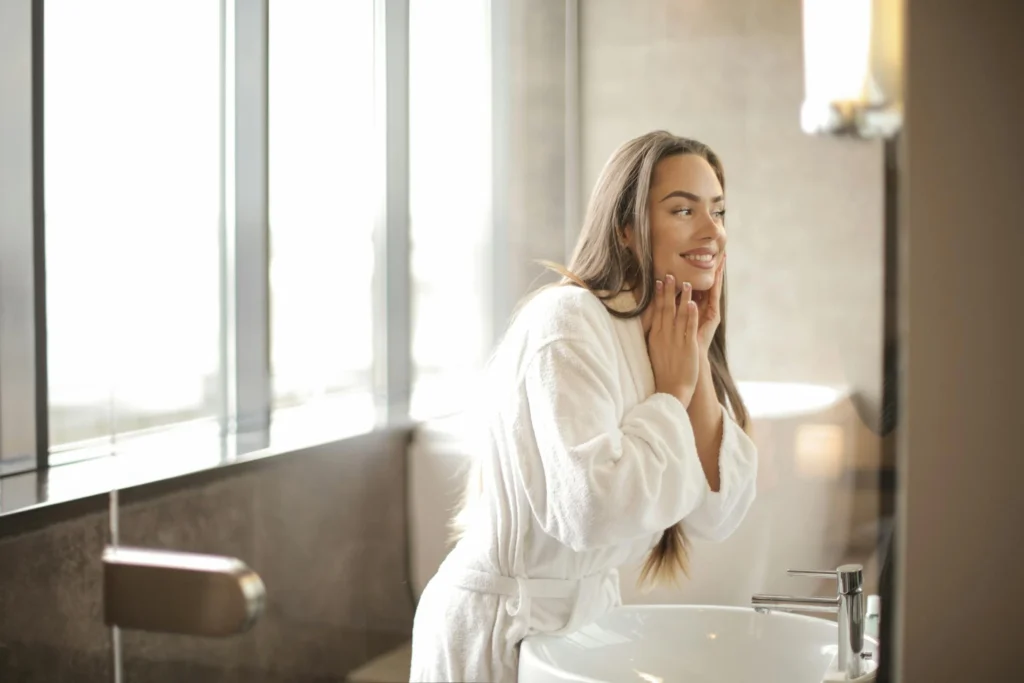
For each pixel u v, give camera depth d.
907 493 0.57
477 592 0.73
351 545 0.81
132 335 1.02
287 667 0.85
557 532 0.69
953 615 0.56
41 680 0.91
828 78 0.60
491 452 0.73
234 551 0.87
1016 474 0.55
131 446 0.98
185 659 0.88
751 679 0.65
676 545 0.67
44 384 1.02
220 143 0.97
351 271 0.83
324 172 0.85
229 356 0.95
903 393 0.57
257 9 0.93
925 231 0.56
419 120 0.77
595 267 0.69
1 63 1.01
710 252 0.66
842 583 0.63
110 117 1.04
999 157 0.55
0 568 0.91
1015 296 0.55
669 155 0.66
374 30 0.80
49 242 1.04
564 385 0.69
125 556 0.73
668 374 0.67
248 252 0.96
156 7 1.03
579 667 0.70
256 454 0.87
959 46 0.55
